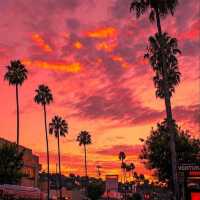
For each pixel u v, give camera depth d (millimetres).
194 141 56906
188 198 40125
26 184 98312
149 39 52688
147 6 45844
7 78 82562
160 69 52875
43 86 101875
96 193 137750
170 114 43219
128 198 177000
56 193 125188
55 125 120812
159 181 59125
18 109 81625
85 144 145750
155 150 56594
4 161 69125
